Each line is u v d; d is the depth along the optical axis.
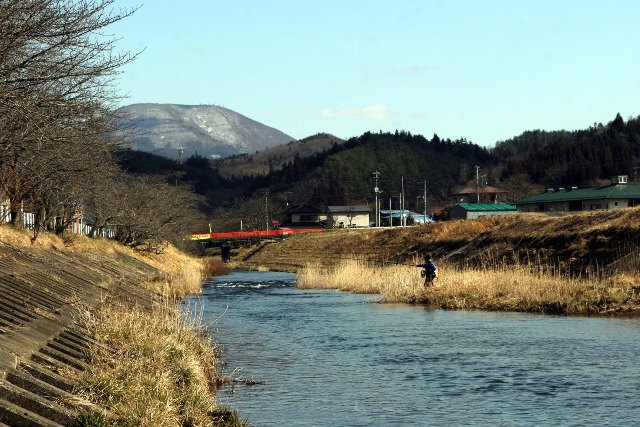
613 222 55.06
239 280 76.94
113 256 52.75
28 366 11.48
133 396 12.05
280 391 18.14
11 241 32.66
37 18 15.48
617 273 42.25
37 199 36.66
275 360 22.81
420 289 44.06
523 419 15.04
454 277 45.06
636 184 111.56
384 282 52.81
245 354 24.08
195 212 137.88
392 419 15.30
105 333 17.22
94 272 34.34
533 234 63.91
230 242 141.88
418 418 15.34
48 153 20.12
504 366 21.00
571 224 61.59
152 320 20.31
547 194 124.12
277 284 68.25
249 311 39.12
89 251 47.50
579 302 34.56
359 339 27.42
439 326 30.80
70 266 32.12
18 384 10.62
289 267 106.44
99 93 20.72
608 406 15.95
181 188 98.00
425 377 19.72
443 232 85.56
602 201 109.38
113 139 26.08
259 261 123.44
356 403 16.77
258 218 182.25
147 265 59.84
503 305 37.44
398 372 20.53
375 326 31.42
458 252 73.81
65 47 16.39
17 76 15.99
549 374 19.59
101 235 67.38
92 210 59.59
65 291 23.20
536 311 35.66
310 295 51.91
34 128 17.23
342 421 15.19
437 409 16.11
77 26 16.00
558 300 35.31
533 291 38.25
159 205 73.94
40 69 16.23
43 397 10.50
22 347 12.62
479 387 18.28
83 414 10.41
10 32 14.62
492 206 143.38
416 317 34.75
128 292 31.27
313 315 36.75
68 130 18.53
